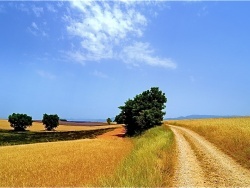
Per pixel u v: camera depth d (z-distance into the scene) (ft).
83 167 81.66
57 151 136.67
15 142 245.24
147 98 231.09
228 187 42.27
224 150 81.51
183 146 92.38
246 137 90.33
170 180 46.24
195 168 56.70
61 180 64.64
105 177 50.49
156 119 215.51
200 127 165.89
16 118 396.37
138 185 38.32
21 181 65.82
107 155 108.27
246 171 53.26
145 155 62.28
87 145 162.91
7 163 98.99
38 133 352.49
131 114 228.22
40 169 82.84
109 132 326.65
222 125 152.97
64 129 451.53
